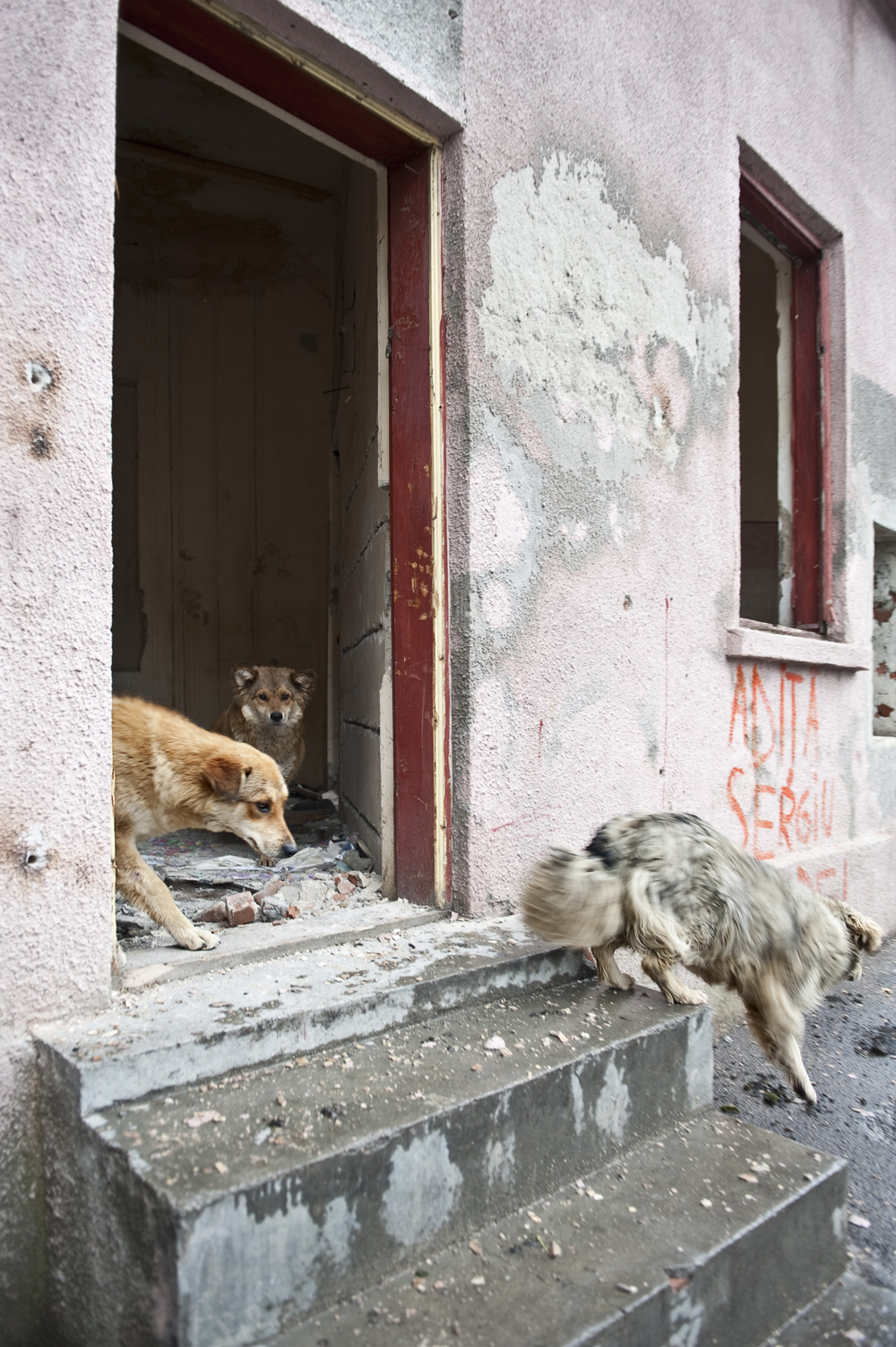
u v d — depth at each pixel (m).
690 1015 2.78
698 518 4.30
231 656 7.33
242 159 6.44
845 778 5.51
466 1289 1.92
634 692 3.90
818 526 5.70
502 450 3.29
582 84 3.67
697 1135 2.68
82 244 2.18
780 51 5.02
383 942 2.94
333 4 2.71
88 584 2.18
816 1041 4.17
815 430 5.71
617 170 3.86
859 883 5.50
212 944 2.70
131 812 2.78
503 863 3.31
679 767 4.15
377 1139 1.91
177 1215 1.60
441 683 3.23
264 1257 1.73
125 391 7.05
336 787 7.04
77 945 2.17
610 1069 2.49
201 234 7.17
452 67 3.12
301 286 7.49
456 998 2.65
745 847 4.61
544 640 3.47
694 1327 2.03
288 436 7.48
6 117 2.04
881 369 6.05
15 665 2.05
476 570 3.19
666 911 2.85
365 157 3.37
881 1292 2.48
